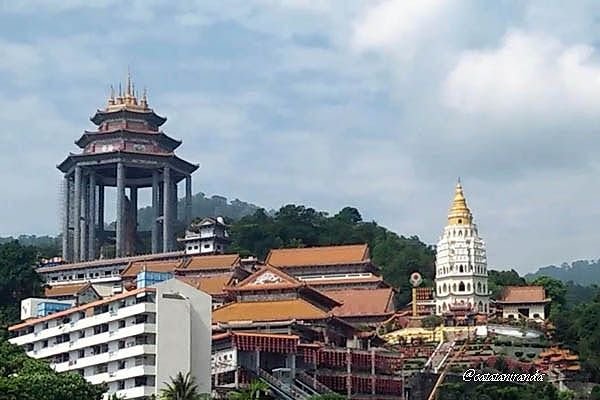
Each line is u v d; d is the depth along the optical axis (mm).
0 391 184000
